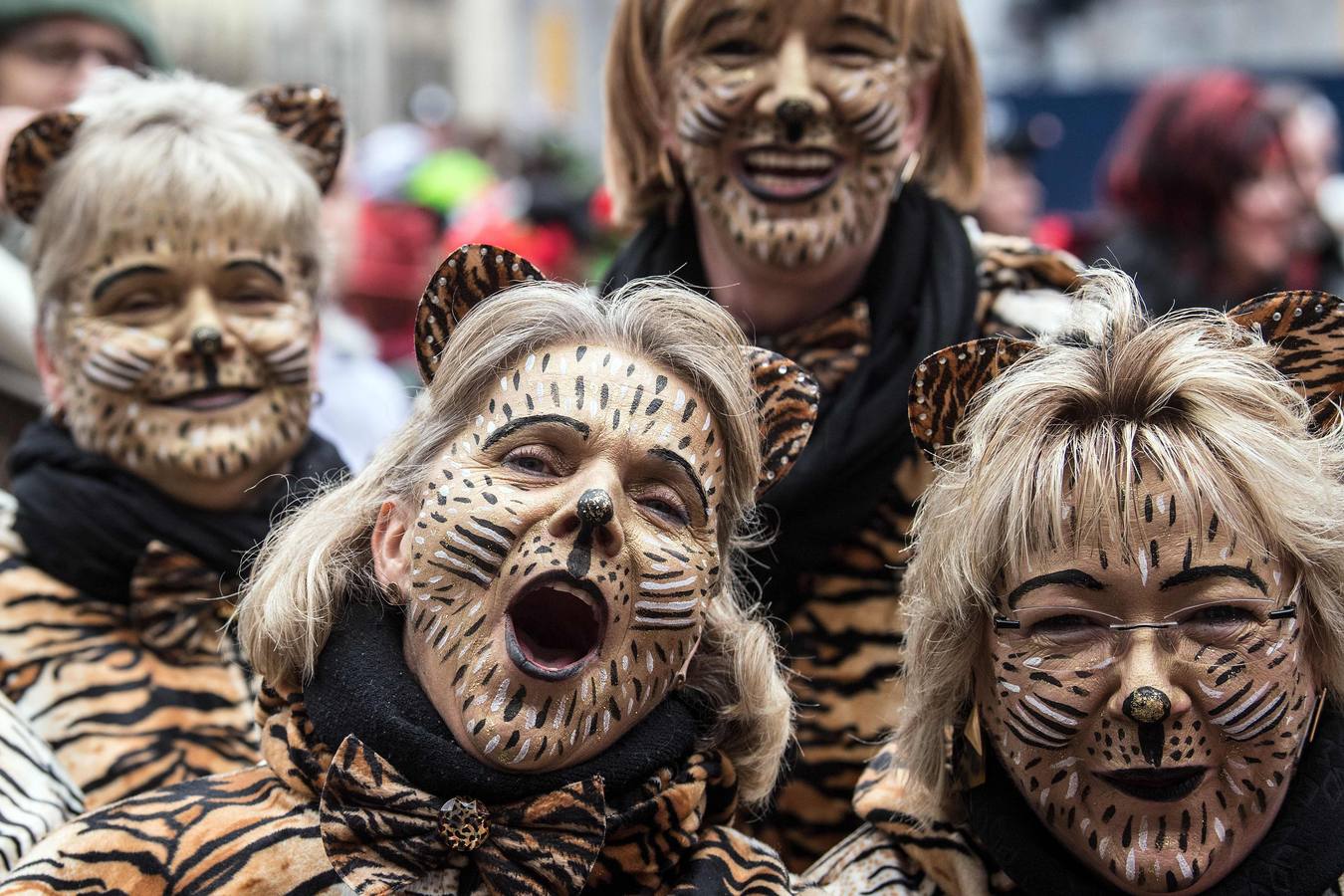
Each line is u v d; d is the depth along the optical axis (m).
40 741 2.35
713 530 2.00
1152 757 1.89
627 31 2.81
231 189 2.51
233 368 2.51
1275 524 1.91
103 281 2.50
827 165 2.61
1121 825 1.92
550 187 5.68
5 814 2.16
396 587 2.00
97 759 2.40
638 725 1.96
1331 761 1.99
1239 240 3.70
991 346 2.09
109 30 3.54
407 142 6.72
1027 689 1.94
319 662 2.00
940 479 2.08
